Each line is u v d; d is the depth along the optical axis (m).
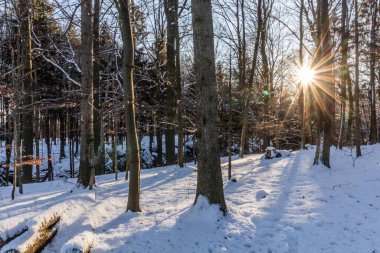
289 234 6.33
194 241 6.06
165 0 14.55
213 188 6.91
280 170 12.65
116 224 6.71
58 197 8.70
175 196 9.23
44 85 19.09
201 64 6.88
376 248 5.79
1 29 13.20
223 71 17.05
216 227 6.44
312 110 19.47
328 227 6.61
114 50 12.98
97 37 13.39
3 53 13.62
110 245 5.66
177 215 7.04
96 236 5.99
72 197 7.56
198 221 6.64
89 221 6.47
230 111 11.44
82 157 10.50
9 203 8.17
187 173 13.46
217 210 6.75
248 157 18.42
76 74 18.72
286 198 8.49
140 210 7.55
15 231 5.02
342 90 18.81
